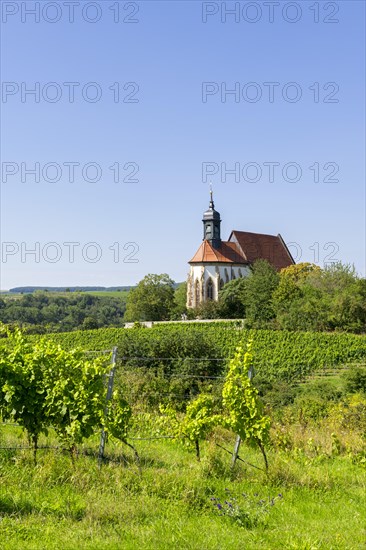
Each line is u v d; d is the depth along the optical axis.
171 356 37.34
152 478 9.16
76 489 8.44
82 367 10.02
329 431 15.79
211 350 37.78
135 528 7.07
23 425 10.02
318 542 7.00
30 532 6.66
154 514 7.72
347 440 14.23
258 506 8.47
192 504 8.34
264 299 85.31
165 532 7.07
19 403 9.94
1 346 10.71
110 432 9.95
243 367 11.06
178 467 10.46
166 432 14.06
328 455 13.14
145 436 14.16
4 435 11.33
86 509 7.52
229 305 92.62
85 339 68.50
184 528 7.25
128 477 9.06
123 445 11.86
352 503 9.43
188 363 36.09
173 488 8.72
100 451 10.06
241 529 7.46
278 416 20.20
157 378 23.12
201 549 6.54
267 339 62.06
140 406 19.25
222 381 29.84
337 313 73.94
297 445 13.72
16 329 11.36
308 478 10.29
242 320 79.62
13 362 10.26
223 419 11.05
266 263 94.81
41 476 8.65
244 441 10.95
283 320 76.62
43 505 7.49
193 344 37.28
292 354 58.38
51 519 7.12
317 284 83.00
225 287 96.06
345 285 79.81
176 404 22.20
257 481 10.10
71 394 9.80
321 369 53.00
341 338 60.72
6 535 6.50
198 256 104.75
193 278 104.31
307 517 8.40
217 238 107.94
